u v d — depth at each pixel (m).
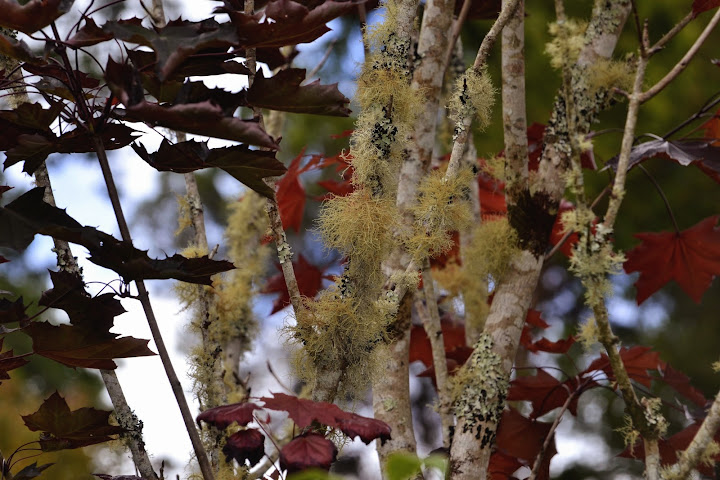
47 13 2.25
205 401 2.57
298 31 2.31
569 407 2.74
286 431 2.74
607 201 5.29
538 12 4.90
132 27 2.25
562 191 2.60
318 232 2.44
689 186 5.64
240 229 2.98
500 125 4.90
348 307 2.40
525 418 2.74
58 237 2.31
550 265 5.89
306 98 2.31
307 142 6.10
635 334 6.27
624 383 2.43
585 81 2.58
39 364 5.92
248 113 5.73
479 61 2.48
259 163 2.33
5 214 2.30
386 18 2.47
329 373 2.40
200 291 2.60
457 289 2.90
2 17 2.25
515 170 2.61
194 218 2.66
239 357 2.81
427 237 2.46
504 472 2.74
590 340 2.52
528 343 2.81
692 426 2.62
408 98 2.46
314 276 2.98
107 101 2.32
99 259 2.32
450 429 2.59
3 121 2.33
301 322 2.40
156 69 2.26
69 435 2.43
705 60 4.97
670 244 2.84
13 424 4.04
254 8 2.47
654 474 2.42
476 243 2.64
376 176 2.44
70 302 2.35
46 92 2.38
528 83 4.95
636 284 2.90
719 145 2.76
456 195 2.48
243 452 2.32
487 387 2.53
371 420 2.31
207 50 2.34
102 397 6.14
